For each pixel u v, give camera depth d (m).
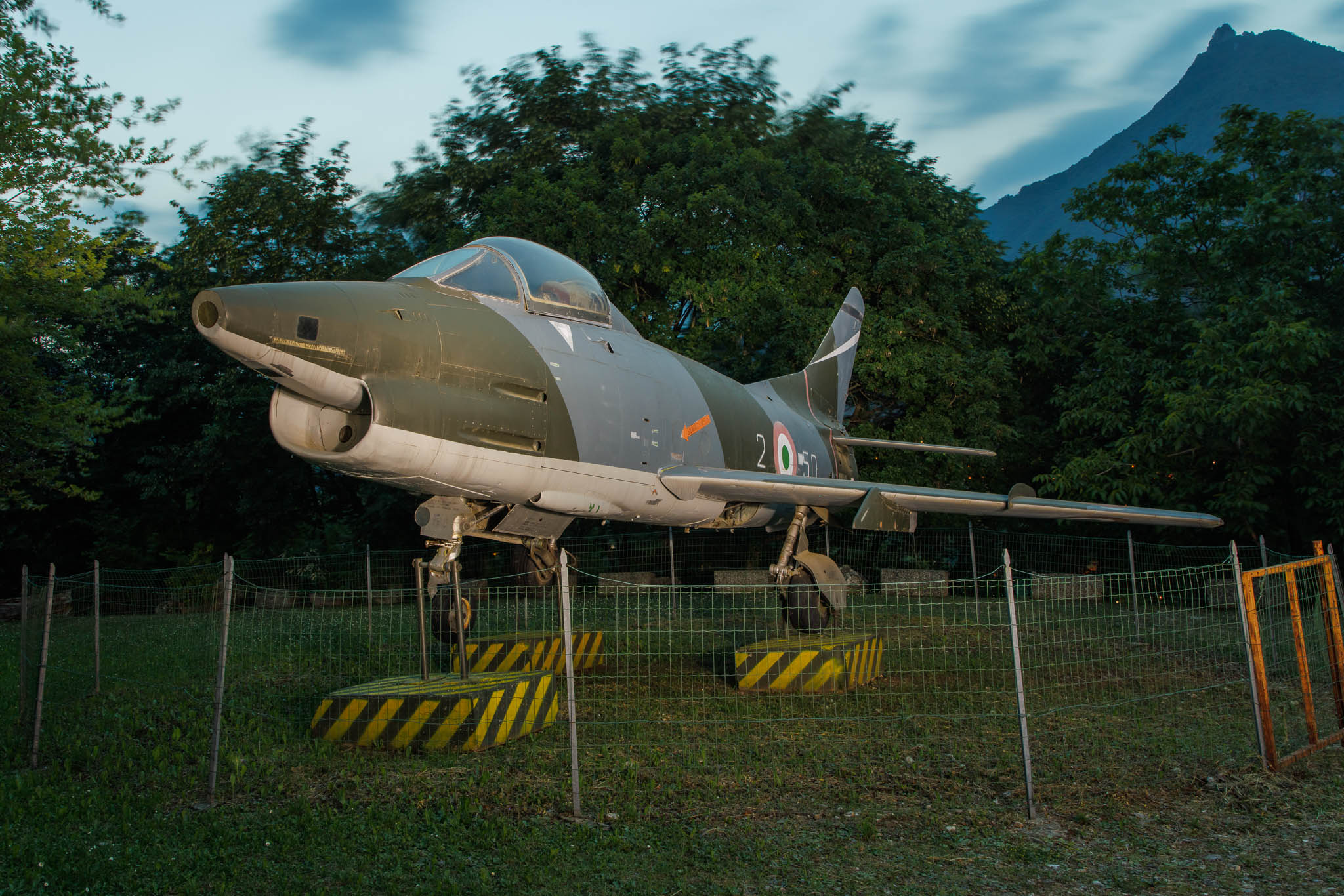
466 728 6.54
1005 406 21.86
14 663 10.23
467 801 5.47
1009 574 5.57
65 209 13.25
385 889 4.35
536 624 11.41
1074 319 21.16
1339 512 15.91
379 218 21.89
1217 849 4.84
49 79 13.36
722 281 18.39
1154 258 19.23
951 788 5.88
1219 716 7.73
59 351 14.93
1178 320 19.42
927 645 11.21
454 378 7.65
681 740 6.98
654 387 9.82
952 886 4.40
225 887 4.32
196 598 16.50
